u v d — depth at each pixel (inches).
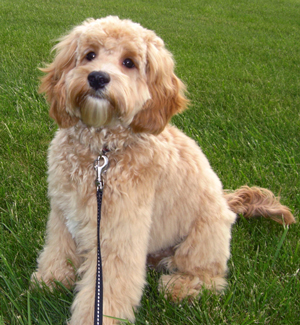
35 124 45.7
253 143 47.6
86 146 27.0
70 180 26.9
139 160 26.7
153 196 27.5
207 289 29.7
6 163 39.3
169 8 143.5
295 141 48.9
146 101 27.5
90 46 26.7
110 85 24.8
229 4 163.9
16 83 54.9
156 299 30.2
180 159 29.3
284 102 61.7
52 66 29.1
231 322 27.9
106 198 26.1
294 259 32.8
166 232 30.0
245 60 85.3
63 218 29.5
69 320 27.0
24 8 108.6
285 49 98.6
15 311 27.1
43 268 30.0
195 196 29.8
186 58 78.7
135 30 26.9
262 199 36.4
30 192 36.2
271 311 29.1
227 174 42.1
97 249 25.8
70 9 115.5
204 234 30.4
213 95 61.4
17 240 31.2
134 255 26.6
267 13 153.3
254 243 34.7
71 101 25.7
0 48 69.6
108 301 26.5
